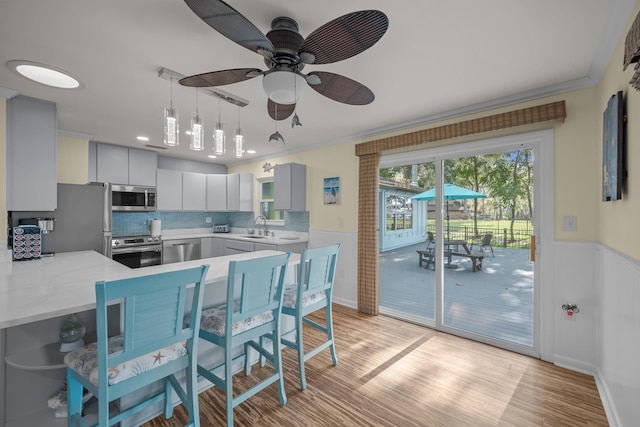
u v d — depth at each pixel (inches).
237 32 46.6
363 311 142.2
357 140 149.5
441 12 57.6
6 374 60.1
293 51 58.1
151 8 56.2
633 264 53.8
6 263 90.1
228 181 219.0
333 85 65.1
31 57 74.6
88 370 48.5
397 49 70.9
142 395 66.6
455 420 67.8
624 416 59.6
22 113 98.1
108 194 148.7
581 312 88.0
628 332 57.9
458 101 104.0
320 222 168.9
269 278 69.6
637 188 53.2
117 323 63.0
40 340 64.5
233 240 191.5
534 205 98.8
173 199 196.7
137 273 74.9
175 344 55.4
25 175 98.3
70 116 120.2
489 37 66.0
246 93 97.3
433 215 131.0
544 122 94.6
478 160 115.3
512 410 71.2
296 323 79.7
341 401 74.5
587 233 86.9
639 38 42.3
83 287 60.9
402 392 78.4
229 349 61.9
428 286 141.7
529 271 105.9
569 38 66.3
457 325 119.3
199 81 63.1
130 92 96.4
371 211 139.3
